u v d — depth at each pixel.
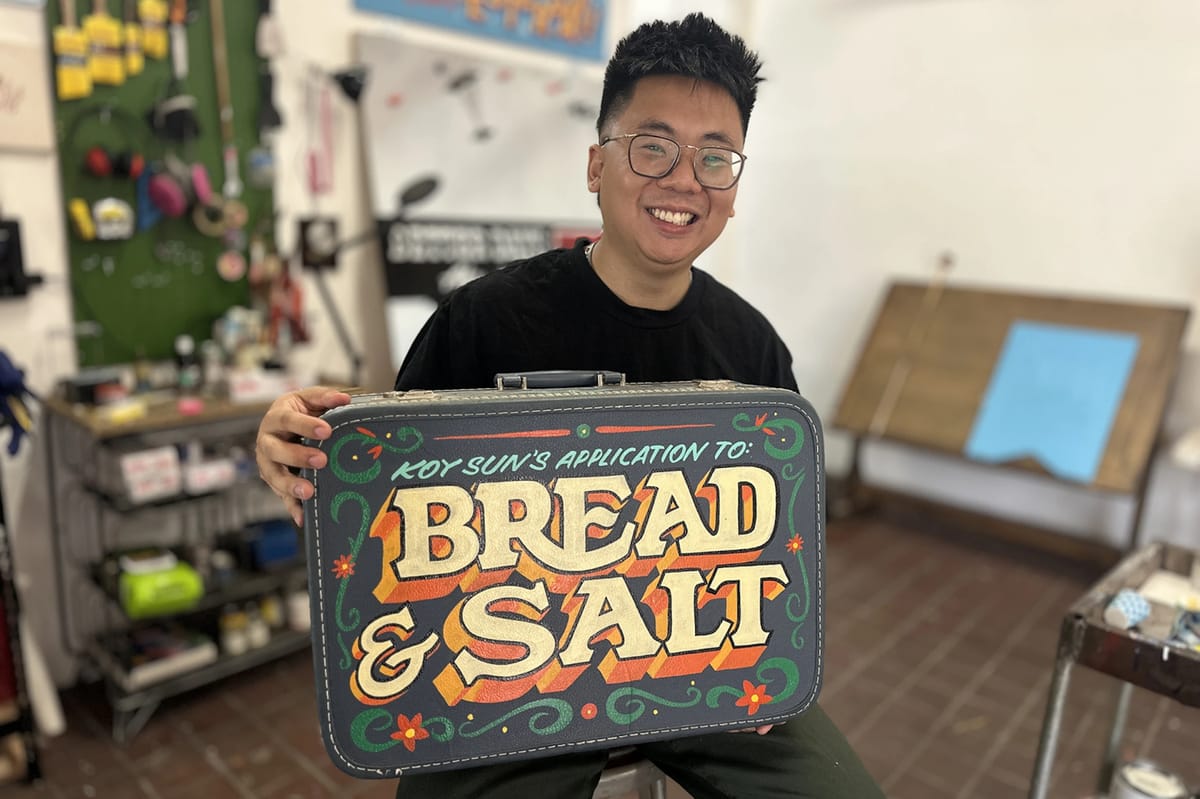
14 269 2.29
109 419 2.15
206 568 2.46
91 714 2.40
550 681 0.97
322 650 0.90
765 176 4.59
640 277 1.16
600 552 0.97
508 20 3.57
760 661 1.04
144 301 2.60
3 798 2.03
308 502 0.89
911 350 3.91
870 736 2.34
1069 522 3.76
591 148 1.18
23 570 2.47
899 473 4.28
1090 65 3.50
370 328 3.27
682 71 1.05
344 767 0.92
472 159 3.44
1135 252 3.47
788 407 1.03
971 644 2.88
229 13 2.68
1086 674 2.71
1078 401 3.39
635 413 0.98
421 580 0.92
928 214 4.03
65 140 2.38
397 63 3.16
